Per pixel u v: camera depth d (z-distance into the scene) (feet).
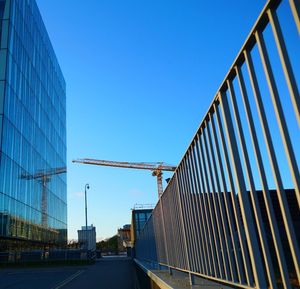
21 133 149.18
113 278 76.69
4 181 125.90
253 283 10.85
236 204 11.55
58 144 227.40
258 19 8.91
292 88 7.93
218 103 12.70
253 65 9.61
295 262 8.30
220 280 13.85
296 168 8.08
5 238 135.33
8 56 136.56
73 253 144.15
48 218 189.37
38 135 178.29
